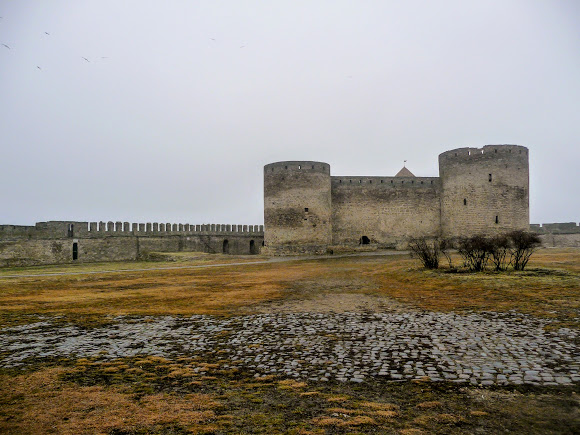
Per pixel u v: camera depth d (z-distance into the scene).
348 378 6.54
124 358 7.88
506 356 7.29
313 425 4.95
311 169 43.59
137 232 49.09
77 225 45.72
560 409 5.23
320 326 10.04
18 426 5.05
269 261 35.81
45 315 12.34
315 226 43.31
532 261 23.70
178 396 5.96
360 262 30.88
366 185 48.03
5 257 39.41
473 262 22.33
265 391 6.10
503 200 40.00
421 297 13.88
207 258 41.50
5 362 7.72
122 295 16.64
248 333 9.61
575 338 8.21
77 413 5.42
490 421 4.96
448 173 43.31
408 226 47.56
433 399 5.64
